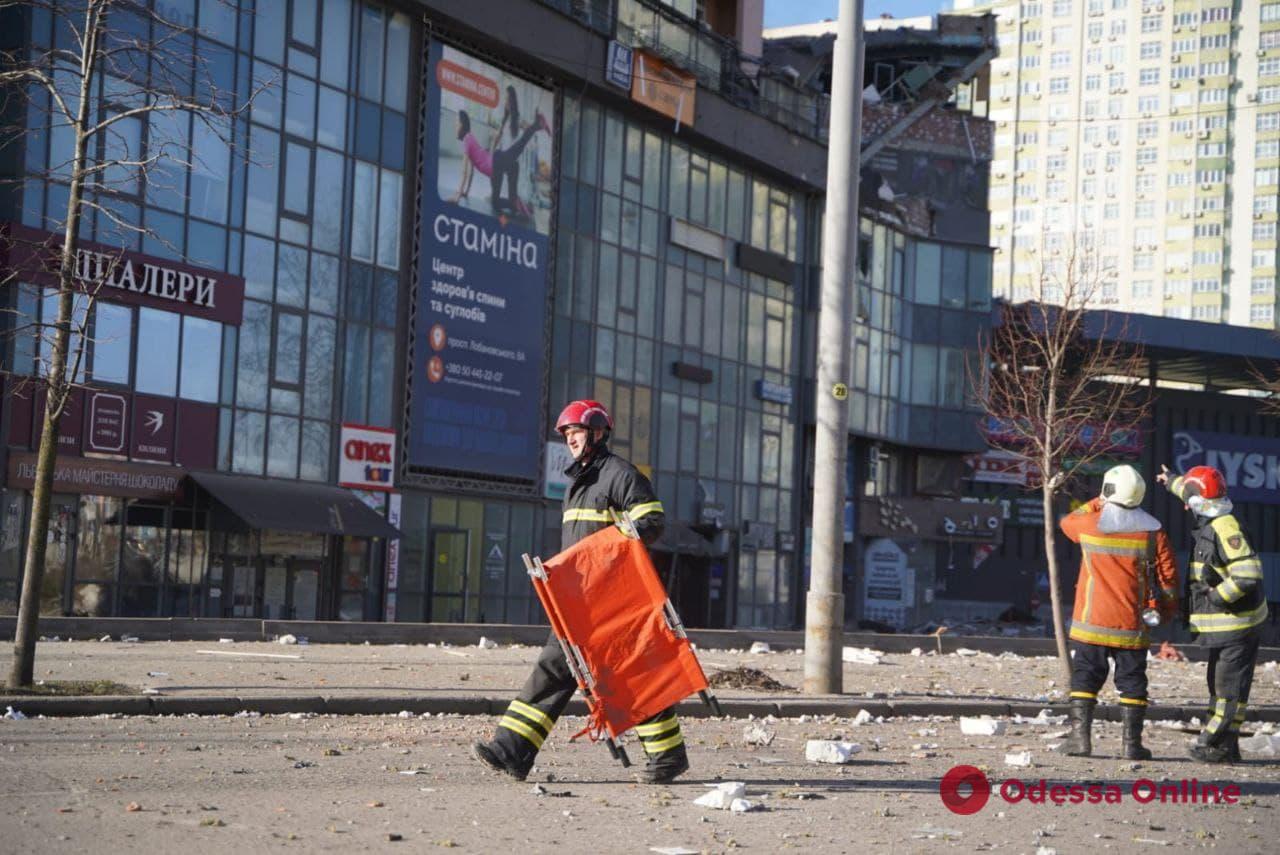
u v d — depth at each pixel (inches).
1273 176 5457.7
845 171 637.3
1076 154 5693.9
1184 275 5526.6
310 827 276.8
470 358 1631.4
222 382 1360.7
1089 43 5698.8
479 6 1605.6
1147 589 445.7
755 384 2103.8
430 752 402.6
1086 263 1393.9
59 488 1223.5
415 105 1569.9
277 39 1397.6
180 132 1298.0
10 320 1179.3
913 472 2459.4
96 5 557.6
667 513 1926.7
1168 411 3058.6
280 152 1407.5
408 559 1566.2
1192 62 5556.1
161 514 1317.7
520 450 1701.5
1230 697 443.2
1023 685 752.3
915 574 2465.6
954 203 2760.8
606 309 1831.9
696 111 1932.8
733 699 582.6
